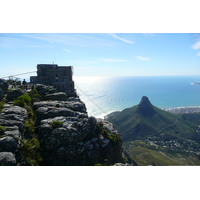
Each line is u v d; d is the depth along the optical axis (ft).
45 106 106.01
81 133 91.56
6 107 89.66
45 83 184.85
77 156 86.02
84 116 103.65
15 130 70.64
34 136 81.71
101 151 103.86
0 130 67.10
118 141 117.80
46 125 84.28
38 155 76.28
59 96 138.21
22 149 68.28
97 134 107.24
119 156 118.32
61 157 81.87
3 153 58.80
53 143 82.07
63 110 99.76
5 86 117.29
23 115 86.22
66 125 87.10
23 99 105.50
